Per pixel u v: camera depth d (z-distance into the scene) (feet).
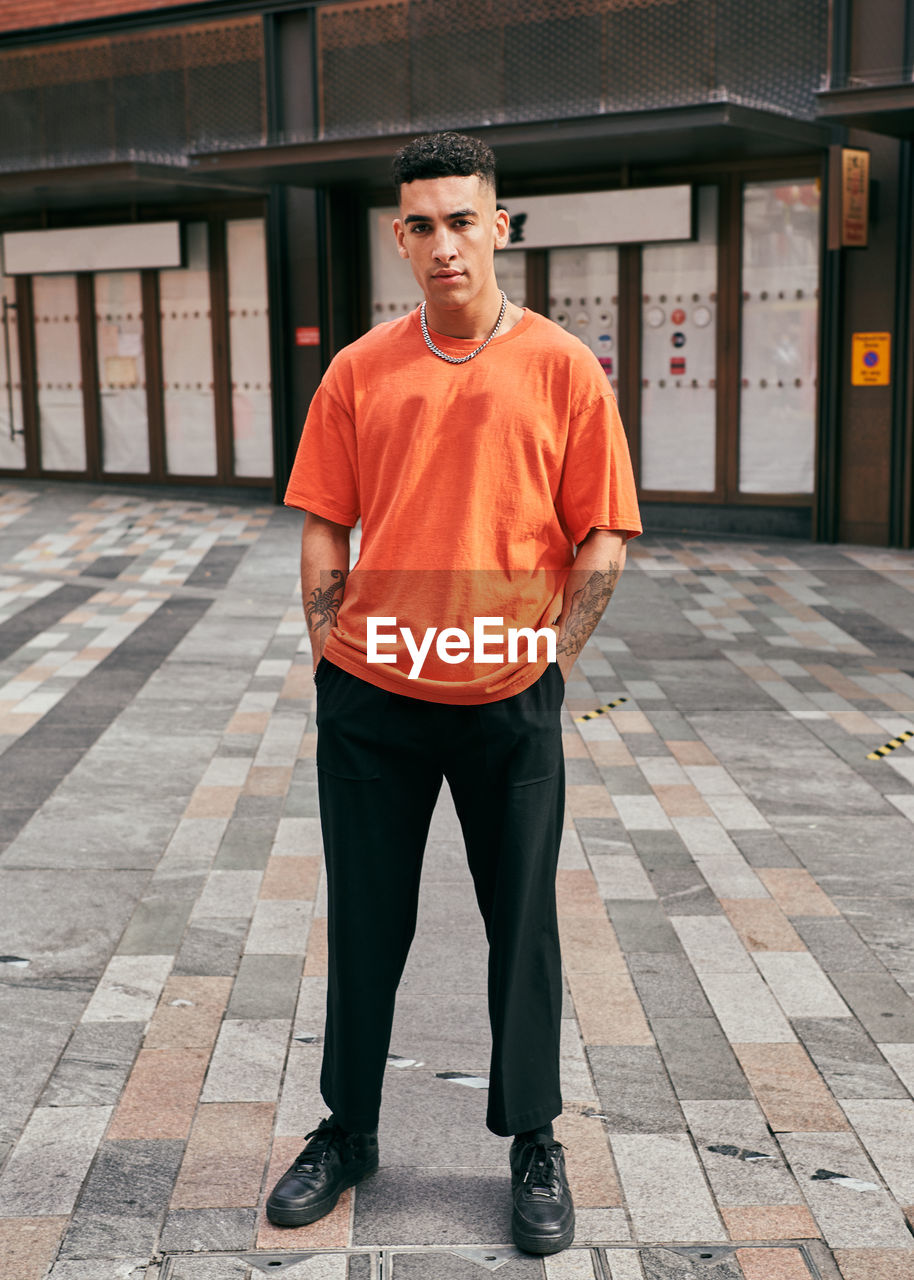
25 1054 9.57
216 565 33.78
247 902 12.51
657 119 32.89
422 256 6.84
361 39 40.50
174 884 12.98
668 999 10.44
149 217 47.70
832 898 12.62
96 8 45.96
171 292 47.96
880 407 35.88
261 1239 7.43
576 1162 8.16
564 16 37.06
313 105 42.19
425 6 39.22
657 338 39.65
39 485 50.83
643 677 22.07
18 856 13.78
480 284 6.93
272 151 38.96
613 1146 8.34
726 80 35.29
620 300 39.91
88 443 50.83
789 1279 7.05
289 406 45.68
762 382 38.40
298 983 10.75
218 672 22.44
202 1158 8.22
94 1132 8.52
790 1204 7.73
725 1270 7.14
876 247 35.22
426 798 7.55
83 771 16.83
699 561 34.09
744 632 25.70
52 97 46.52
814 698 20.67
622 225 38.75
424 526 7.07
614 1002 10.37
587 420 7.07
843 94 30.78
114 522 41.60
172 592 30.19
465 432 7.02
